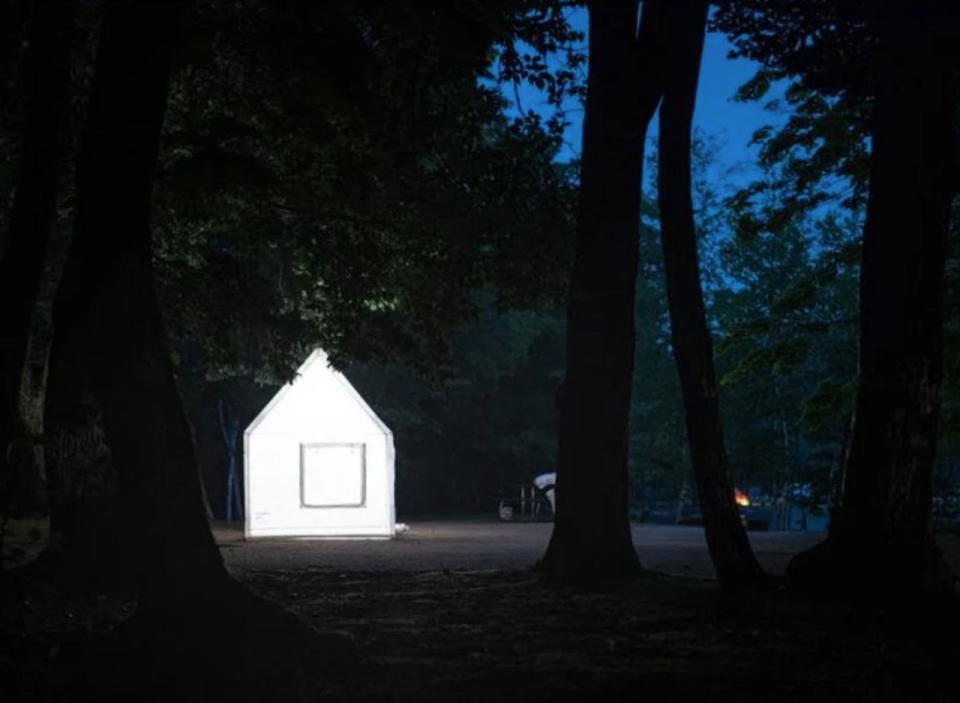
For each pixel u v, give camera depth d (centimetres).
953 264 2059
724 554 1134
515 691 721
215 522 3123
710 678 773
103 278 877
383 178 1670
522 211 1714
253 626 820
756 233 2086
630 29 1318
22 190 960
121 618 991
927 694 751
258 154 1719
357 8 1311
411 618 1037
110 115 901
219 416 4147
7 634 836
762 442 3700
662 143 1152
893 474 1122
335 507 2270
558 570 1293
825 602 1092
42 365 2255
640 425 4078
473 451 4753
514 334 4081
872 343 1144
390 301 1906
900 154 1139
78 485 1093
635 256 1322
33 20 981
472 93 1675
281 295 2158
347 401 2281
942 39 1103
